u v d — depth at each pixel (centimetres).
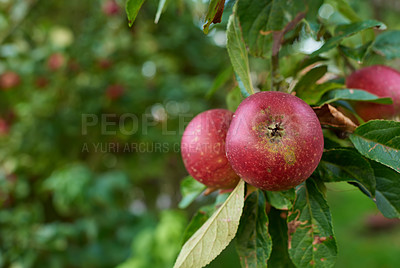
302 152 68
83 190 324
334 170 82
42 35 400
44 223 412
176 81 434
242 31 90
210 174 88
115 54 423
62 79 386
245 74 84
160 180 538
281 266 92
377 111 96
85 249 349
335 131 87
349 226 649
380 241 561
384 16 248
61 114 395
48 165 398
